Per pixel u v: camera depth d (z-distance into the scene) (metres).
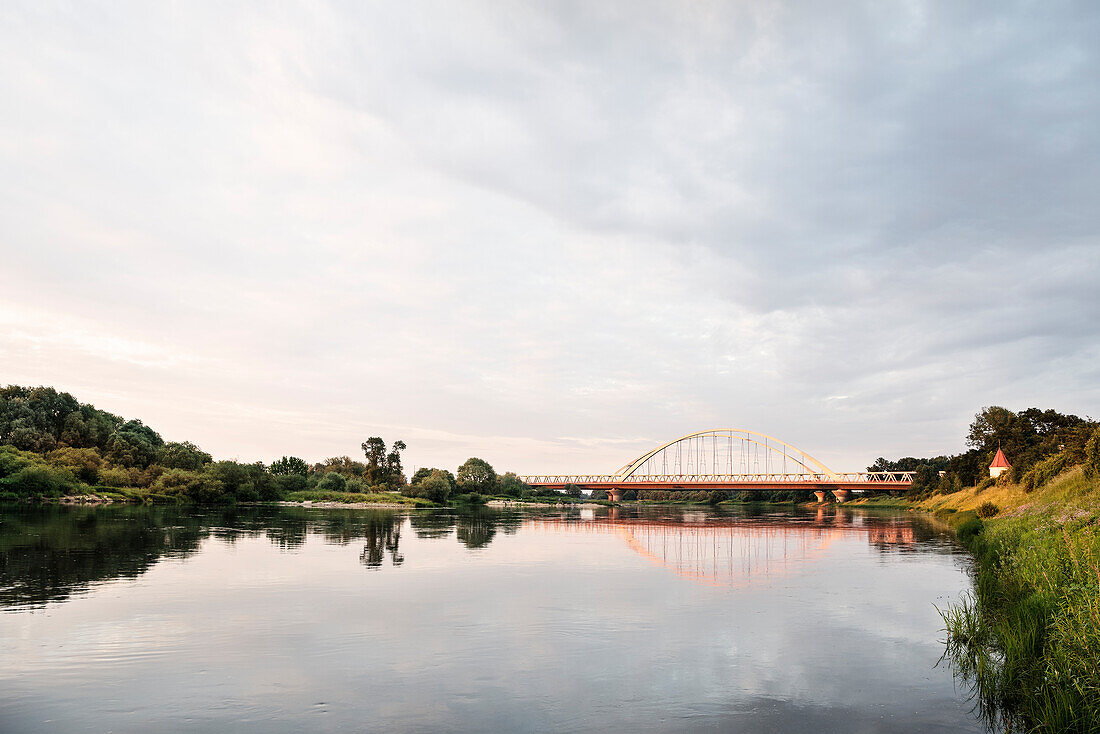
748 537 57.47
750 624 20.06
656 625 19.78
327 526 59.12
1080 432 51.38
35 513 63.94
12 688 13.55
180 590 24.44
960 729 11.79
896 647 17.39
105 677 14.27
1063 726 11.19
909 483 160.25
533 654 16.42
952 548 45.81
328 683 14.02
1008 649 15.02
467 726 11.71
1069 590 16.23
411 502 127.06
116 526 51.75
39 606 21.28
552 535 57.09
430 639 17.80
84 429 113.19
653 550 44.34
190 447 127.56
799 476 183.12
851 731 11.66
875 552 43.00
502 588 26.23
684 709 12.70
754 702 13.14
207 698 13.03
